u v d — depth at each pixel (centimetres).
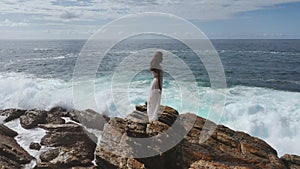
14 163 771
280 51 5372
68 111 1249
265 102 1491
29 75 2278
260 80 2353
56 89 1580
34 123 1085
